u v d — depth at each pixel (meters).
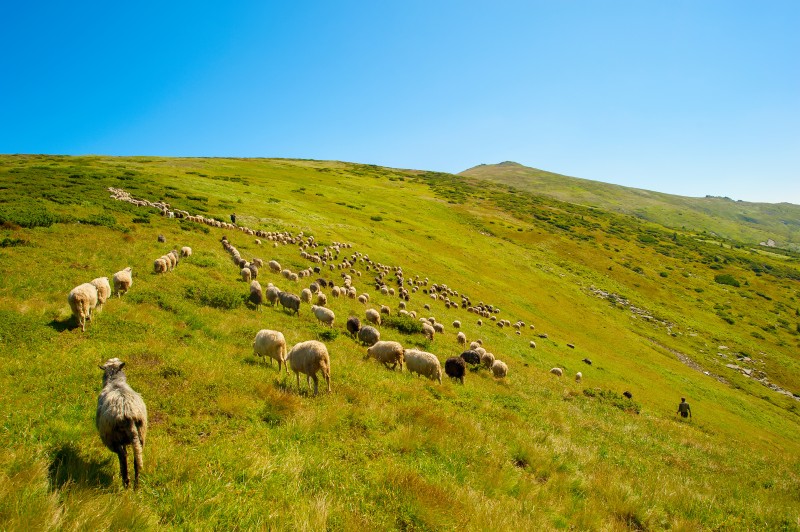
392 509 6.85
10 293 15.27
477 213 111.50
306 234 54.00
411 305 39.31
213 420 8.91
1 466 6.14
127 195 44.72
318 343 11.95
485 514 7.11
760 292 98.06
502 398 17.44
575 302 66.88
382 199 101.94
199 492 6.32
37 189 37.16
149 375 10.49
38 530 4.80
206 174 85.44
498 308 52.69
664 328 68.00
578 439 14.86
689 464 16.30
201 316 17.06
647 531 8.88
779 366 63.09
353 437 9.34
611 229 127.00
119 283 17.70
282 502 6.48
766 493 13.89
